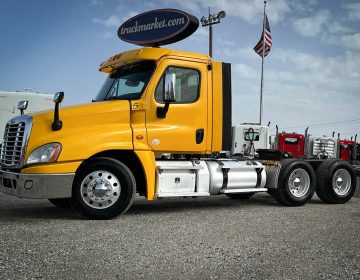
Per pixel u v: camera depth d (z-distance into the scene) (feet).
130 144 23.43
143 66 25.44
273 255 15.85
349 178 33.24
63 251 15.57
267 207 29.71
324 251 16.60
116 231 19.54
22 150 21.94
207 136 26.16
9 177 22.40
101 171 22.79
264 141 66.13
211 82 26.55
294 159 30.76
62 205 27.45
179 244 17.21
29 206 28.25
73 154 21.93
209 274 13.41
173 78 23.20
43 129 22.25
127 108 24.00
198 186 26.04
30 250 15.53
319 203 33.19
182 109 25.31
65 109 22.91
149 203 31.19
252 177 28.71
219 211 27.12
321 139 58.85
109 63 27.25
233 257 15.44
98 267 13.75
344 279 13.23
